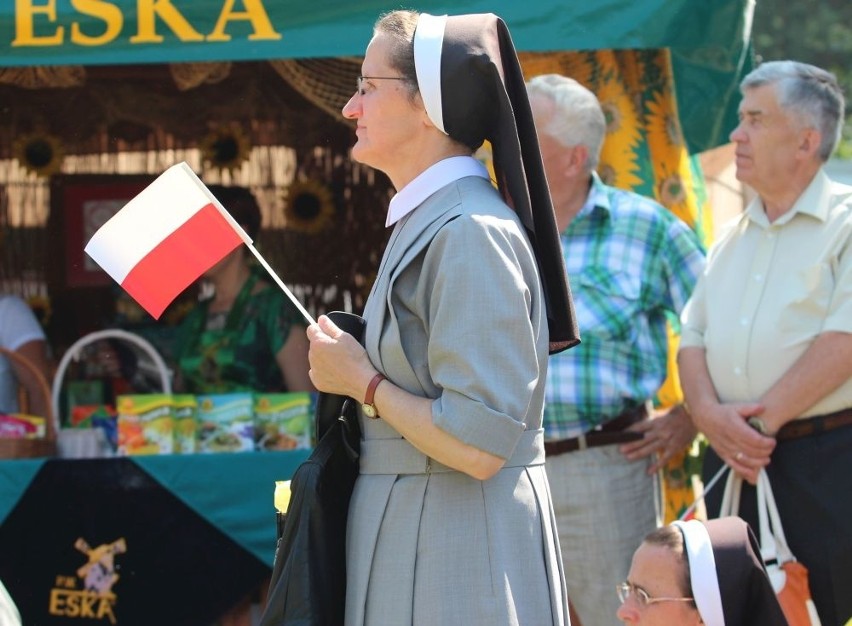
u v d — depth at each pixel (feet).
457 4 29.76
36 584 30.99
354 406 19.24
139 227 20.39
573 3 29.66
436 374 17.63
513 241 18.06
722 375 28.04
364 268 45.68
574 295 29.71
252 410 33.27
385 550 18.22
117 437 33.17
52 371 38.14
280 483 20.76
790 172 27.22
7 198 44.45
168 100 44.27
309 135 45.03
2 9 29.71
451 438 17.35
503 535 18.02
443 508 18.04
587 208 30.09
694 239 30.55
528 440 18.67
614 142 33.60
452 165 18.83
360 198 45.60
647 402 30.99
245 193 38.60
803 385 26.45
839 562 26.20
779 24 98.94
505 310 17.48
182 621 31.12
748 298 27.71
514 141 18.52
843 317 26.43
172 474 31.22
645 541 21.21
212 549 31.22
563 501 29.37
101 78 43.55
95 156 44.78
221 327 36.65
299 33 29.91
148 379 38.22
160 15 29.76
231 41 29.84
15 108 44.09
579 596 29.84
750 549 20.72
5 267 44.39
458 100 18.48
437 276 17.75
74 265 44.29
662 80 33.73
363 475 18.92
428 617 17.80
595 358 29.37
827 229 27.02
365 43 29.86
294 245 45.39
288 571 18.37
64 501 31.07
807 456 26.68
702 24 30.04
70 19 29.73
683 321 29.40
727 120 33.19
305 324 36.86
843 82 100.07
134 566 31.12
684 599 20.52
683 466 32.30
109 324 43.55
